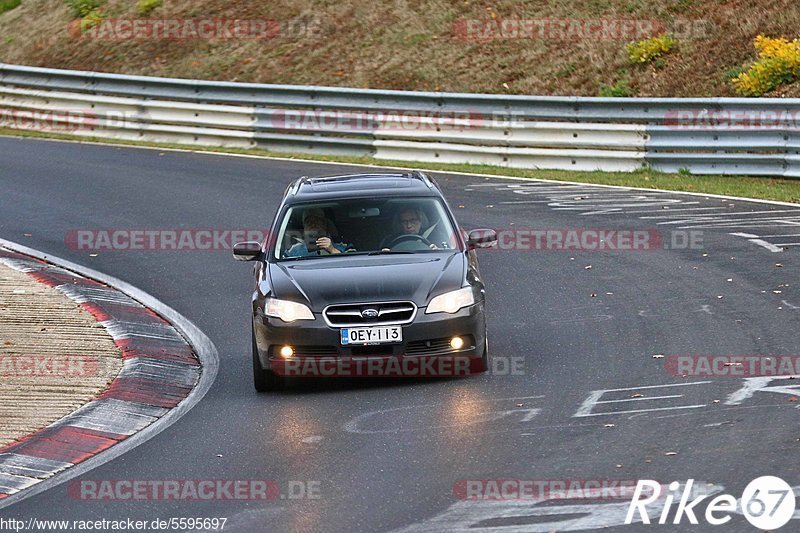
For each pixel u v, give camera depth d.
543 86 87.62
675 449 24.78
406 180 38.03
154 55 104.06
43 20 116.00
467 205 61.62
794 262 45.16
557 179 68.62
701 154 68.38
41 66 107.81
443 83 91.31
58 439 28.83
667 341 35.44
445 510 21.91
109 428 30.12
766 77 78.12
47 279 47.97
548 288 44.34
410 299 31.66
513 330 38.47
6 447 28.19
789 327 35.88
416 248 34.66
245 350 38.28
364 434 27.59
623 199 61.53
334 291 31.89
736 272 44.38
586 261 48.38
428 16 100.19
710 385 30.14
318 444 27.09
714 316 38.16
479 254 51.00
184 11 109.31
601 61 87.75
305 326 31.42
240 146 83.00
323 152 79.94
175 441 28.47
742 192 61.78
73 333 39.56
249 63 99.81
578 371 32.56
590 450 25.14
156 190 68.38
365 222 35.47
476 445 26.03
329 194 36.66
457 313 31.75
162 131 86.25
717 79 81.81
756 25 85.69
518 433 26.75
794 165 65.56
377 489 23.45
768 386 29.61
